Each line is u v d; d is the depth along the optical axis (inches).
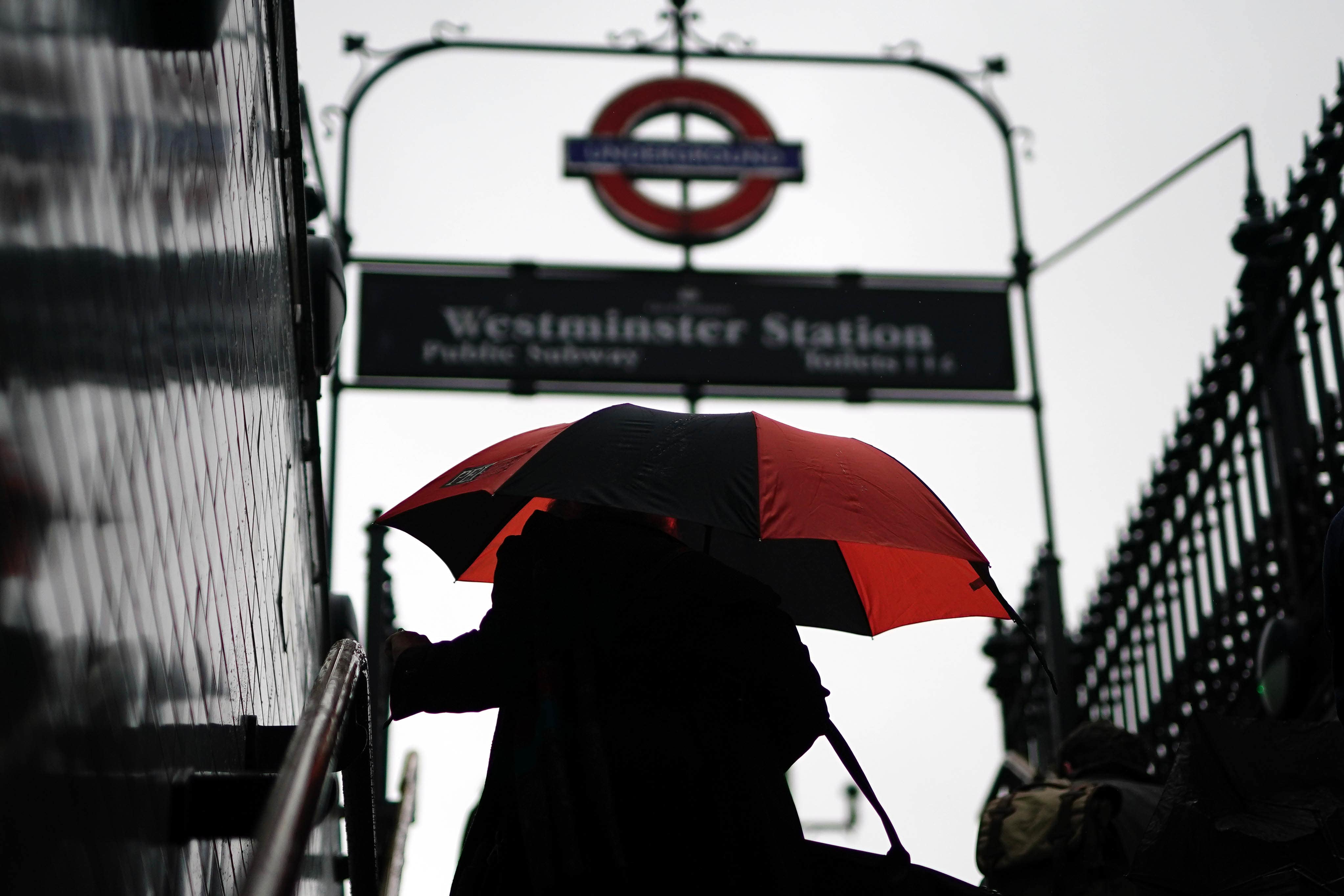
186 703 117.4
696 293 393.7
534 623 118.0
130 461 97.7
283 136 184.5
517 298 387.5
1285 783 143.6
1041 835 175.3
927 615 157.9
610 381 385.1
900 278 398.6
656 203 414.0
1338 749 143.7
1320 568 218.5
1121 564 326.6
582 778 113.0
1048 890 176.1
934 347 394.3
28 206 75.8
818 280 397.1
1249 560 254.2
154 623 104.7
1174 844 144.2
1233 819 142.6
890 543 134.1
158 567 106.2
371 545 338.0
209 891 135.0
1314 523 220.2
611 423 139.3
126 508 96.1
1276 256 241.9
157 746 106.0
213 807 118.1
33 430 75.7
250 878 76.5
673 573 119.8
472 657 117.7
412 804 269.6
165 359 110.7
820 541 157.4
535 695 116.8
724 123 422.6
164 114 111.9
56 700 79.8
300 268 196.7
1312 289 228.2
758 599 119.7
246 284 156.6
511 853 114.0
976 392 391.2
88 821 86.8
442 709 119.4
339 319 223.6
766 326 392.8
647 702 115.6
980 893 122.2
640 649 117.2
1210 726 146.0
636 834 111.7
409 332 382.0
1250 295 245.3
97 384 89.2
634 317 390.3
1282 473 231.8
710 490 132.8
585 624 117.9
